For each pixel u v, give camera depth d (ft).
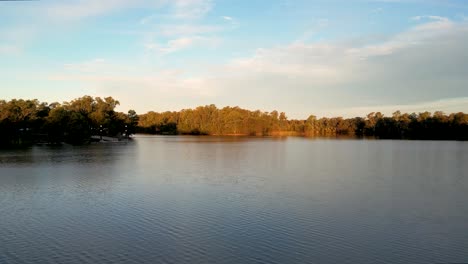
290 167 187.11
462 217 87.66
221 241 70.13
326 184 133.18
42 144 386.93
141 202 101.50
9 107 373.61
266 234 74.38
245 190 120.16
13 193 112.98
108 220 83.71
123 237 72.23
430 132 632.38
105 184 130.11
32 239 71.00
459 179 147.02
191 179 143.33
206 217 86.22
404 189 123.95
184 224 80.79
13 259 61.52
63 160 215.31
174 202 101.65
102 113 497.46
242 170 173.27
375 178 148.87
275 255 63.67
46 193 113.19
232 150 318.04
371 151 309.83
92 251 65.05
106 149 321.73
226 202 101.91
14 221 82.69
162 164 197.98
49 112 431.84
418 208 96.32
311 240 70.90
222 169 177.06
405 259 62.34
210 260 61.41
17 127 389.60
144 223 81.46
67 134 409.08
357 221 83.71
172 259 61.82
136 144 416.87
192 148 345.10
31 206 96.22
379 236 73.56
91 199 104.99
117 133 554.87
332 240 71.00
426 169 181.78
